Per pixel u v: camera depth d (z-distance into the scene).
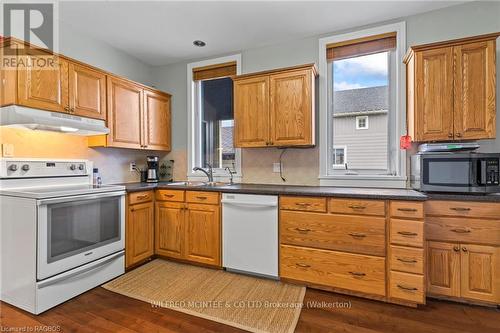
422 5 2.33
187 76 3.54
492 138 2.00
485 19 2.27
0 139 2.18
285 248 2.29
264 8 2.38
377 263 2.00
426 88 2.17
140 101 3.12
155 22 2.62
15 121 2.00
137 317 1.84
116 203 2.47
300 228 2.24
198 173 3.50
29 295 1.88
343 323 1.76
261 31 2.79
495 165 1.91
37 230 1.86
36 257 1.86
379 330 1.68
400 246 1.93
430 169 2.07
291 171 2.97
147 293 2.16
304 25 2.67
